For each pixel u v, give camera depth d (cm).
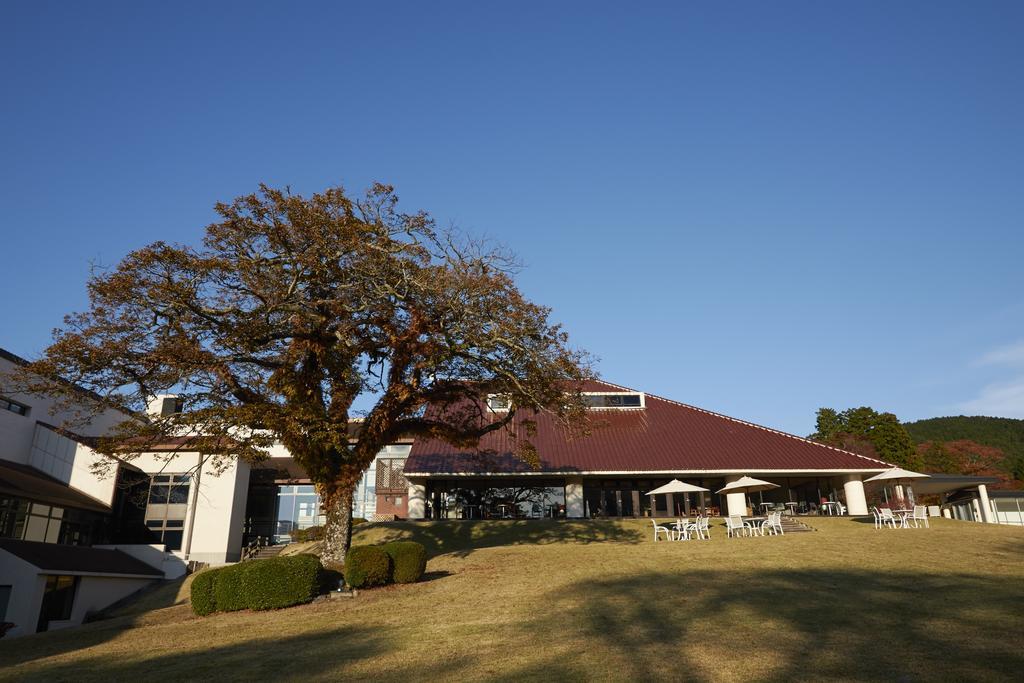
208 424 2067
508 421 2581
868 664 1000
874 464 3844
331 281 2212
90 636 1736
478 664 1120
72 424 2180
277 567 1900
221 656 1323
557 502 3953
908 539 2408
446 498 3959
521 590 1858
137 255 1981
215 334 2108
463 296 2256
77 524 3322
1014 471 6894
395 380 2295
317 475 2292
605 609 1525
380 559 2030
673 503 3991
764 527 2981
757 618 1352
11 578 2561
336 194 2166
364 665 1163
